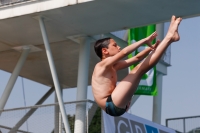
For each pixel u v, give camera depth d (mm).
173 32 15523
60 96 35344
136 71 15633
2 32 39188
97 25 37344
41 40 41094
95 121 33625
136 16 35750
